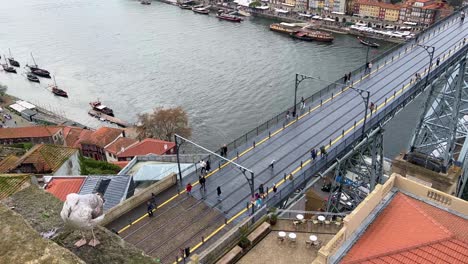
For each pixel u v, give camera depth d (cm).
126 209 3888
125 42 17150
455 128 6219
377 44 15850
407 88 6022
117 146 9050
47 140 9525
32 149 5266
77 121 11669
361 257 2222
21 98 13225
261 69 13662
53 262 918
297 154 4766
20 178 2405
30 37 18250
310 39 16725
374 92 6103
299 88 12100
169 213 3884
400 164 6359
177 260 3219
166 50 16012
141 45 16688
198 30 18625
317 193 7050
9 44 17450
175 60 14912
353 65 13650
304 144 4969
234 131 10331
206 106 11581
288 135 5234
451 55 6794
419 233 2247
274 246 3241
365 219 2530
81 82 13888
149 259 1462
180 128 9938
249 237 3269
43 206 1677
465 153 6519
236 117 10931
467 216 2462
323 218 3419
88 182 4472
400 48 7831
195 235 3594
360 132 5009
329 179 7306
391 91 6047
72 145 9731
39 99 13112
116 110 11994
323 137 5084
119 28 19150
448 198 2531
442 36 8206
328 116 5619
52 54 16275
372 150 5491
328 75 12825
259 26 19388
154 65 14575
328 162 4538
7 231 972
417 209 2467
